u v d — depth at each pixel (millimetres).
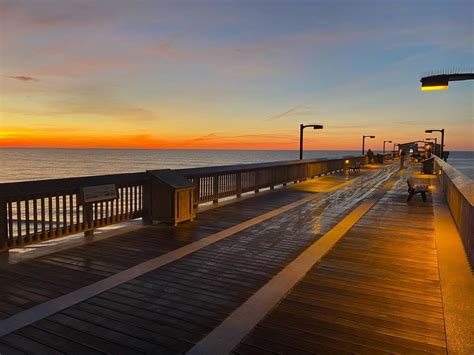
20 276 4355
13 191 4992
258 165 12531
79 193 6008
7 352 2732
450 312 3420
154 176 7266
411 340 2936
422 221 7773
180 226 7184
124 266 4770
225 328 3125
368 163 34094
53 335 2992
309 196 11625
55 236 5688
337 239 6238
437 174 18312
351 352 2762
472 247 4766
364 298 3775
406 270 4656
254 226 7234
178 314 3393
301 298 3773
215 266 4805
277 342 2904
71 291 3918
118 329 3100
